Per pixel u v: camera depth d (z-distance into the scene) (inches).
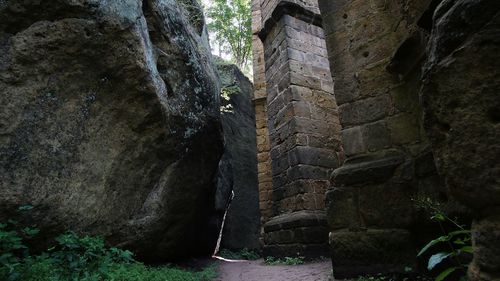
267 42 355.3
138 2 180.1
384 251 128.7
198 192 238.1
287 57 308.5
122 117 171.6
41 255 135.1
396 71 141.7
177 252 246.5
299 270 199.6
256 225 599.8
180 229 229.0
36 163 138.7
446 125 63.0
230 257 451.8
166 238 216.2
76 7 146.7
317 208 266.1
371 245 132.7
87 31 150.7
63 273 129.6
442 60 63.7
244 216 586.2
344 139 159.3
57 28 143.7
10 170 131.3
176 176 211.2
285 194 287.0
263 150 422.6
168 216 210.2
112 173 169.2
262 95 447.2
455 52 60.6
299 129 284.0
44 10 140.9
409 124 137.4
